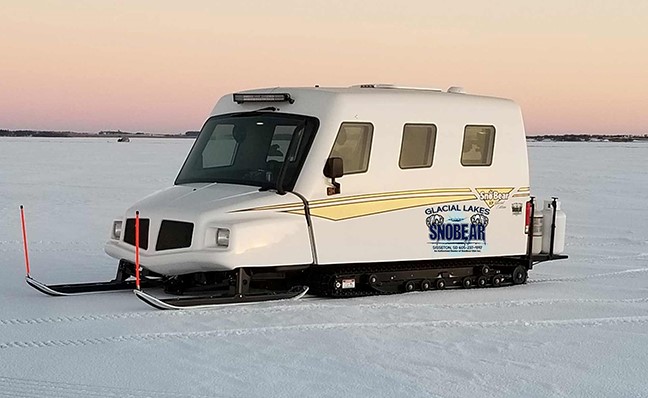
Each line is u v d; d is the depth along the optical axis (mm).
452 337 7906
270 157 9977
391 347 7465
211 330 8008
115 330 7977
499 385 6402
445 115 10711
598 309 9414
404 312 9047
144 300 8836
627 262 13750
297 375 6555
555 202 11562
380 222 10109
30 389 6148
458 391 6230
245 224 9172
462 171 10805
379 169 10133
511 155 11281
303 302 9586
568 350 7504
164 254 9461
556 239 11508
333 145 9828
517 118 11383
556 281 11680
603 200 26016
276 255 9344
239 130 10492
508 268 11281
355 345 7508
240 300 9305
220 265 9094
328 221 9727
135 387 6219
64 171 38531
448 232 10656
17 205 22188
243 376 6512
